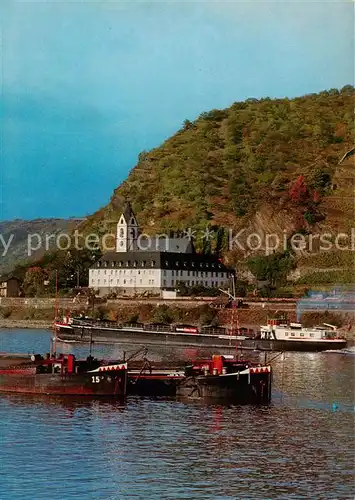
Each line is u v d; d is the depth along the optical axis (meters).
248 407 177.75
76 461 135.00
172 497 121.06
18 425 157.00
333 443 147.75
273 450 143.12
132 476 128.50
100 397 184.50
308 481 127.75
